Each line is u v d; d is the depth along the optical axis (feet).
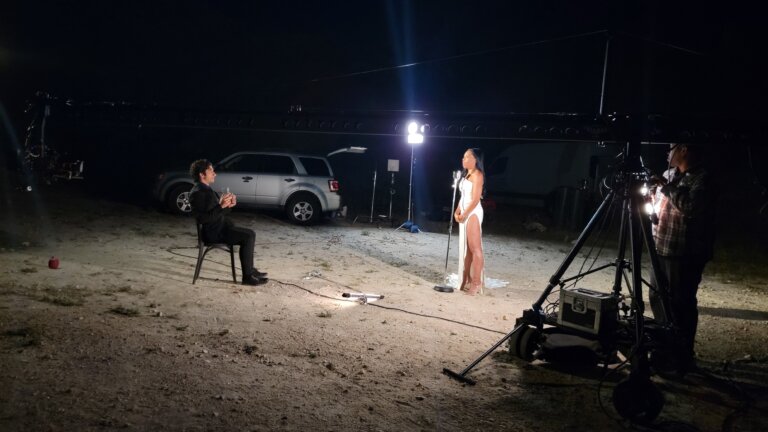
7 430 10.51
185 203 45.75
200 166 24.80
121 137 67.36
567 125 15.74
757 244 50.80
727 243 50.80
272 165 47.88
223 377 14.19
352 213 56.44
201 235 24.70
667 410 14.55
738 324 24.47
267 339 17.63
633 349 14.02
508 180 66.03
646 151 48.16
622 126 15.26
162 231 38.22
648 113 15.56
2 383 12.50
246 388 13.66
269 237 39.99
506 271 34.53
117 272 25.39
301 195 47.37
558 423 13.34
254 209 49.55
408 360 16.88
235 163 47.91
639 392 13.43
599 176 57.93
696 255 17.34
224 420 11.85
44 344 15.15
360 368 15.85
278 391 13.69
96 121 20.06
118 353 15.08
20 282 21.90
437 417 13.14
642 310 14.75
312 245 38.19
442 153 77.36
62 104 20.72
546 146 62.64
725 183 63.82
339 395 13.83
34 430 10.62
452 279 30.32
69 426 10.91
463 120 16.52
